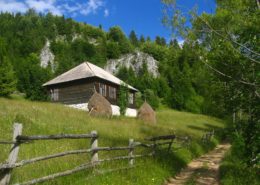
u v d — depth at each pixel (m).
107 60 178.88
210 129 52.28
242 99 13.91
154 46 179.88
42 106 34.69
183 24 13.52
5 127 18.02
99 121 31.75
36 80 80.44
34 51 169.75
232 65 13.62
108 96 53.88
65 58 143.25
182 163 20.64
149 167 15.17
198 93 89.81
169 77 113.06
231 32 13.58
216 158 26.00
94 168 11.59
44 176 9.46
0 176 7.55
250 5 13.74
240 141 14.06
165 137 20.61
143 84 101.25
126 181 11.85
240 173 14.82
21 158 10.86
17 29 196.88
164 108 88.50
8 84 68.69
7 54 113.94
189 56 14.34
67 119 27.50
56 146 14.27
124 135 26.28
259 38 13.36
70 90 52.88
